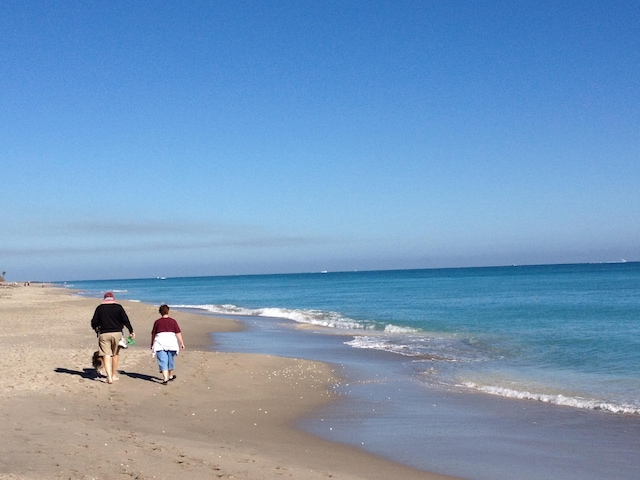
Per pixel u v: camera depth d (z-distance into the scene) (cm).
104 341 1242
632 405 1177
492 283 8981
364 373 1628
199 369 1512
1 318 3253
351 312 4028
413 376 1570
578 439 959
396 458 852
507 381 1468
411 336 2556
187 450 748
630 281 8119
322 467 771
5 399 991
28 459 621
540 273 14438
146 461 664
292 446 884
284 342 2447
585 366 1645
